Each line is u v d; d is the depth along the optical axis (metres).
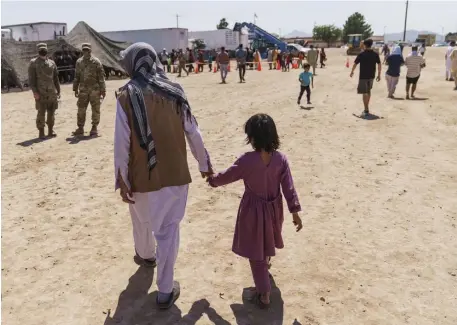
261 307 3.52
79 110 9.75
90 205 5.74
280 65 33.12
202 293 3.75
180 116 3.41
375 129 9.84
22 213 5.52
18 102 16.81
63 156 8.14
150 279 3.97
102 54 26.62
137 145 3.25
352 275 3.99
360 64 11.21
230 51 49.62
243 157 3.30
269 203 3.36
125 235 4.87
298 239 4.70
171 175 3.36
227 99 15.53
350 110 12.39
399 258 4.27
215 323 3.35
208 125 10.77
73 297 3.72
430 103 13.27
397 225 4.99
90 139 9.48
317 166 7.20
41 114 9.56
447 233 4.77
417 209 5.42
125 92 3.25
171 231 3.43
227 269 4.13
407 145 8.43
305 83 13.56
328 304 3.57
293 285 3.85
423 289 3.76
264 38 47.56
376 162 7.36
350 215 5.29
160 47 41.47
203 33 51.50
